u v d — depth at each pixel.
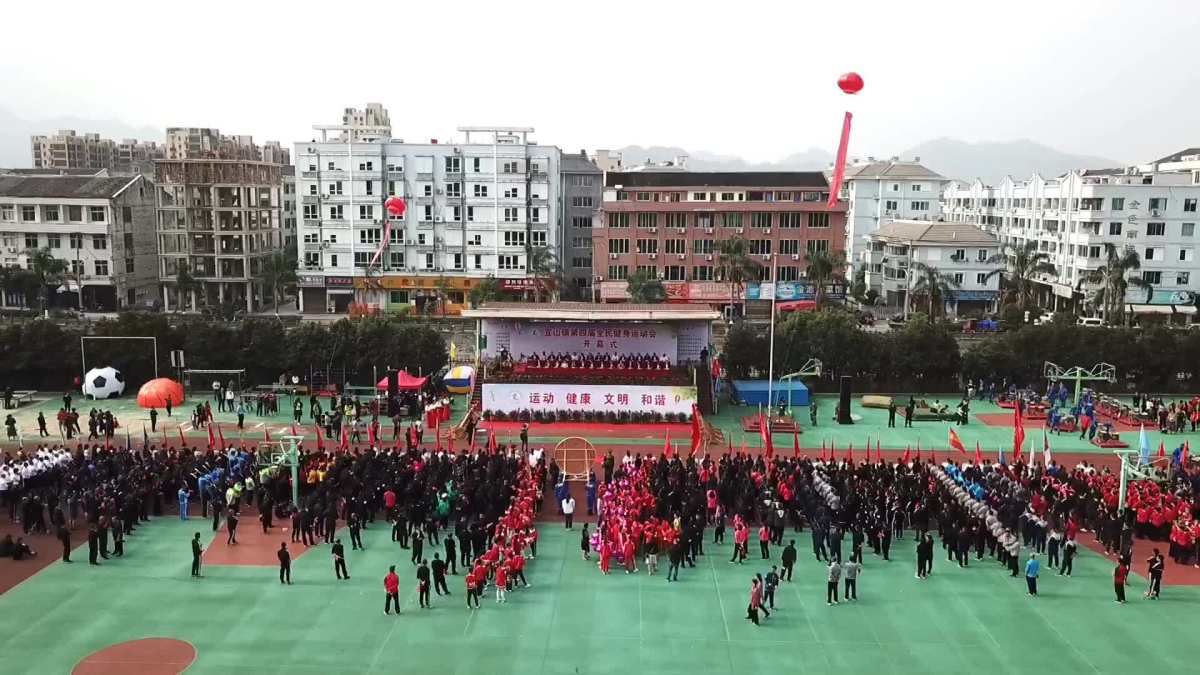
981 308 124.50
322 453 51.59
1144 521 44.94
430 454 51.97
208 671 30.86
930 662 32.22
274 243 137.88
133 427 66.19
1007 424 70.31
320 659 31.83
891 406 68.88
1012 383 80.69
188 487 48.09
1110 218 117.25
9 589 37.47
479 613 35.72
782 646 33.28
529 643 33.28
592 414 70.75
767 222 123.00
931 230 124.25
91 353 77.00
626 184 126.75
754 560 41.75
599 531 41.75
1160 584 38.38
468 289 124.50
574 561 41.38
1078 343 80.19
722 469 49.50
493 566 37.78
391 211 79.44
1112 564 41.59
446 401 69.81
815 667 31.77
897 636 34.19
